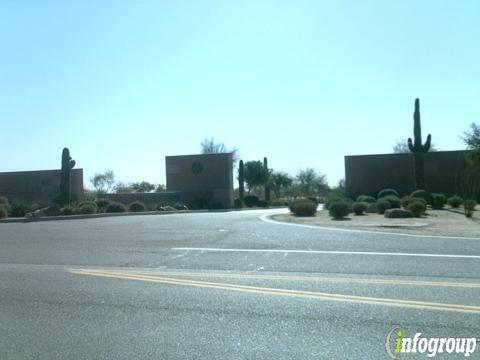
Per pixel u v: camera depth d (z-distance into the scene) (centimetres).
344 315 791
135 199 5344
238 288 988
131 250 1552
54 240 1870
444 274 1088
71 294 975
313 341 679
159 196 5372
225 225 2398
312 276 1090
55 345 690
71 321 798
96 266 1280
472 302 852
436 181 5278
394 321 755
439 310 806
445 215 3058
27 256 1479
